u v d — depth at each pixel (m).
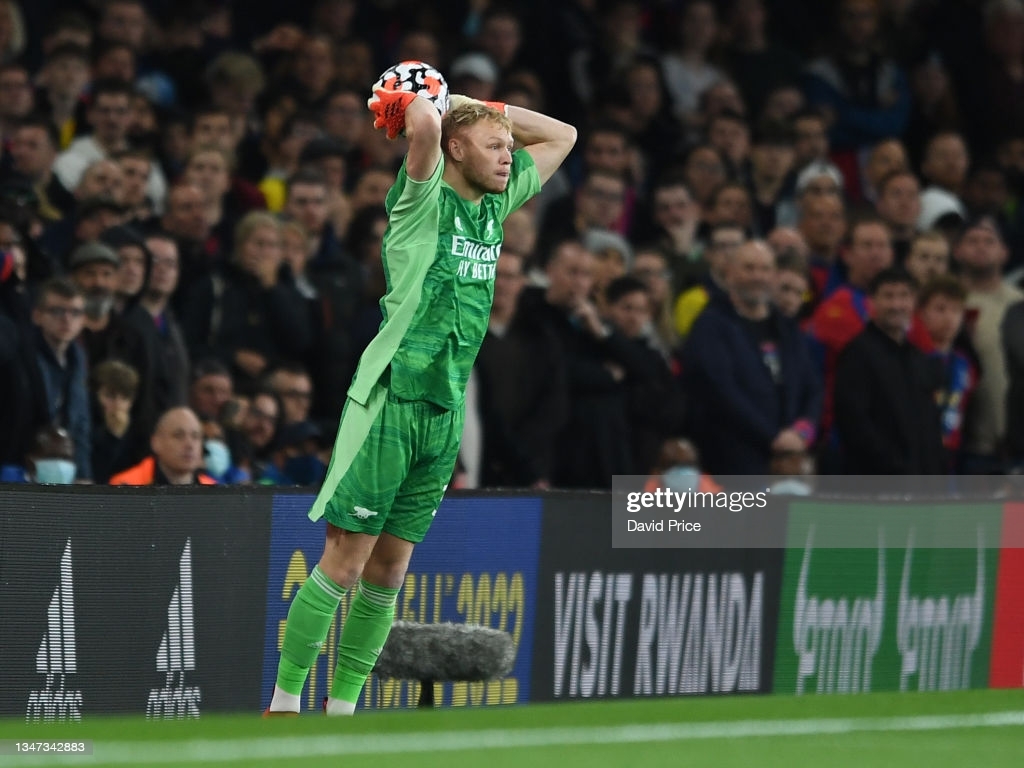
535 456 28.30
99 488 19.38
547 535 22.77
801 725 17.23
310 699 20.84
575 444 29.09
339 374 28.81
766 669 24.67
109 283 25.64
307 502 21.03
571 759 14.35
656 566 23.72
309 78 36.66
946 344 32.97
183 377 26.67
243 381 27.69
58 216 30.12
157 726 15.61
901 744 16.11
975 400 33.84
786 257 31.86
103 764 13.37
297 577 20.98
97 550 19.36
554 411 28.67
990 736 17.08
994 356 33.88
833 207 35.75
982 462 33.31
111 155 30.38
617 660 23.39
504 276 28.39
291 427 26.98
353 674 18.59
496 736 15.50
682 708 18.34
